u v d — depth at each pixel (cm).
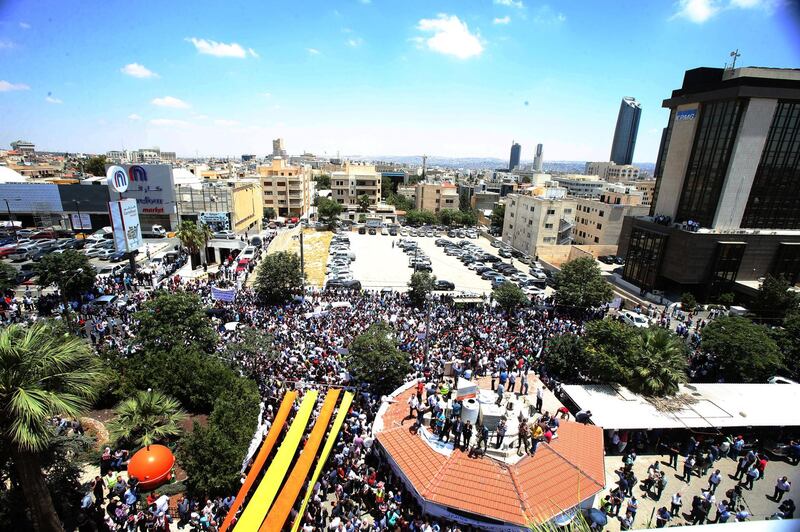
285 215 12106
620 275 6662
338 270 6488
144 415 2159
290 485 1762
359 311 4175
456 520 1761
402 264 7406
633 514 1802
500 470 1878
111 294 4247
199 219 7775
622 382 2720
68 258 3941
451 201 13362
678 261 5422
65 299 3884
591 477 1892
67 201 7781
